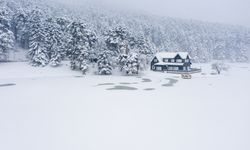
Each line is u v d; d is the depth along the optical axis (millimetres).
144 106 30859
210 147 18406
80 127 22703
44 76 62531
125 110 28766
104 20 149125
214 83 53781
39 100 33844
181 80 59531
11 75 59906
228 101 34156
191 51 140500
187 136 20562
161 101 33969
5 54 74375
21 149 18031
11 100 33719
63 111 28156
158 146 18578
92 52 73250
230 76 70812
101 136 20516
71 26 70500
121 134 21000
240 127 22844
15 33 93625
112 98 35812
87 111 28234
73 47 69812
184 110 28969
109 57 70625
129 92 41312
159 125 23328
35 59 69312
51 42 75375
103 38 80812
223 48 182375
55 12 142250
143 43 85688
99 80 57094
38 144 18891
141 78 63219
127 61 69688
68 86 46750
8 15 82125
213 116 26469
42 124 23516
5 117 25734
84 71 68312
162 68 84438
